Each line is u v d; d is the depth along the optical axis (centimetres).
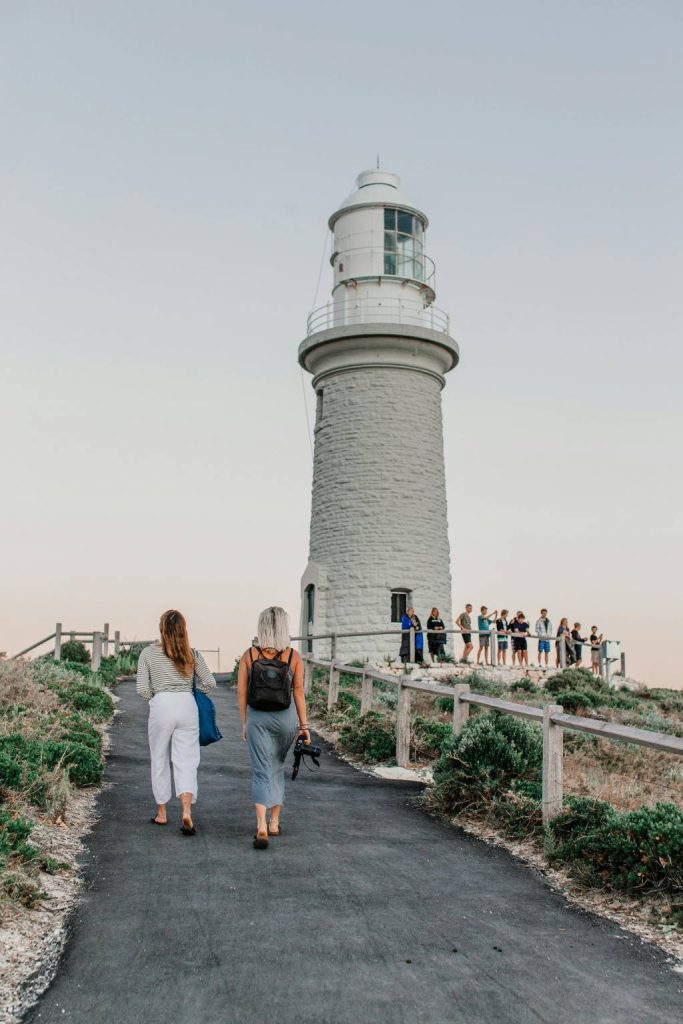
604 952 628
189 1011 514
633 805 1160
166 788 953
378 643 3047
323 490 3256
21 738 1120
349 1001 531
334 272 3391
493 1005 533
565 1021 514
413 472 3194
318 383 3378
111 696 2044
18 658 2019
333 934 638
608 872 787
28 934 624
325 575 3164
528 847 912
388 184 3394
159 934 629
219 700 2255
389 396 3219
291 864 813
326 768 1396
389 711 1866
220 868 792
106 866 792
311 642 3144
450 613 3262
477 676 2689
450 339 3262
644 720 2258
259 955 595
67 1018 504
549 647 3092
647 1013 528
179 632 952
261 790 878
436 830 986
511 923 681
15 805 891
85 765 1134
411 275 3322
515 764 1080
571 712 2250
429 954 609
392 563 3108
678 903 713
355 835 942
